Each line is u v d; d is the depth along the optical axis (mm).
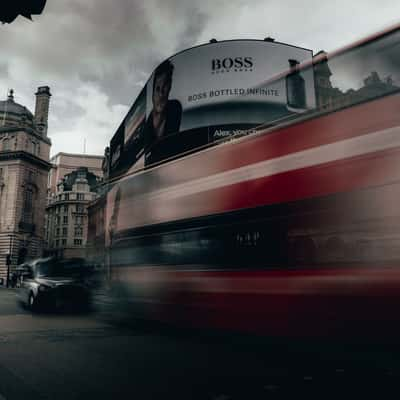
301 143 5359
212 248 6480
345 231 4664
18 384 4934
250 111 20453
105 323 10562
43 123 72312
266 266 5547
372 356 5840
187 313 6883
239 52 22938
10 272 59469
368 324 4371
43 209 68500
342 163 4816
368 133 4641
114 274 9938
